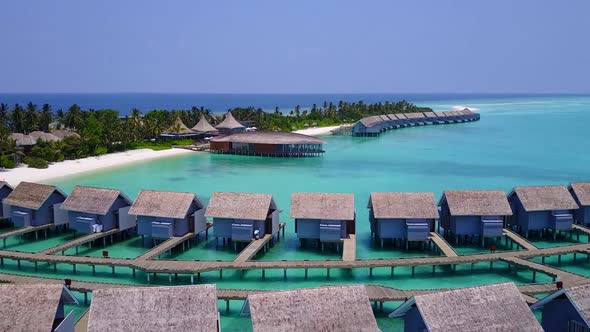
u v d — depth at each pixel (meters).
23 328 19.48
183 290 20.64
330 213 36.62
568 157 85.06
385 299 26.83
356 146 104.31
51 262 32.62
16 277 29.91
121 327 19.52
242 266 31.38
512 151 93.75
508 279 32.84
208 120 125.94
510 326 20.03
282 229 42.22
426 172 71.94
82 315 25.08
